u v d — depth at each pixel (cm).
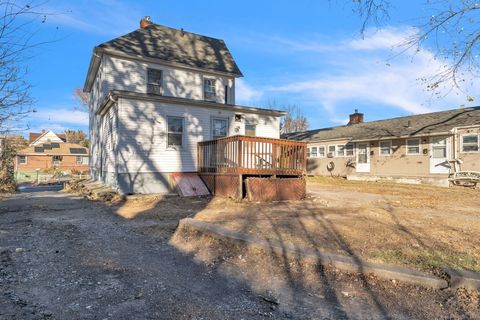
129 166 1245
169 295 348
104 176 1570
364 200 1130
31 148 4262
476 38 819
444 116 2106
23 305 314
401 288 367
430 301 336
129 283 381
